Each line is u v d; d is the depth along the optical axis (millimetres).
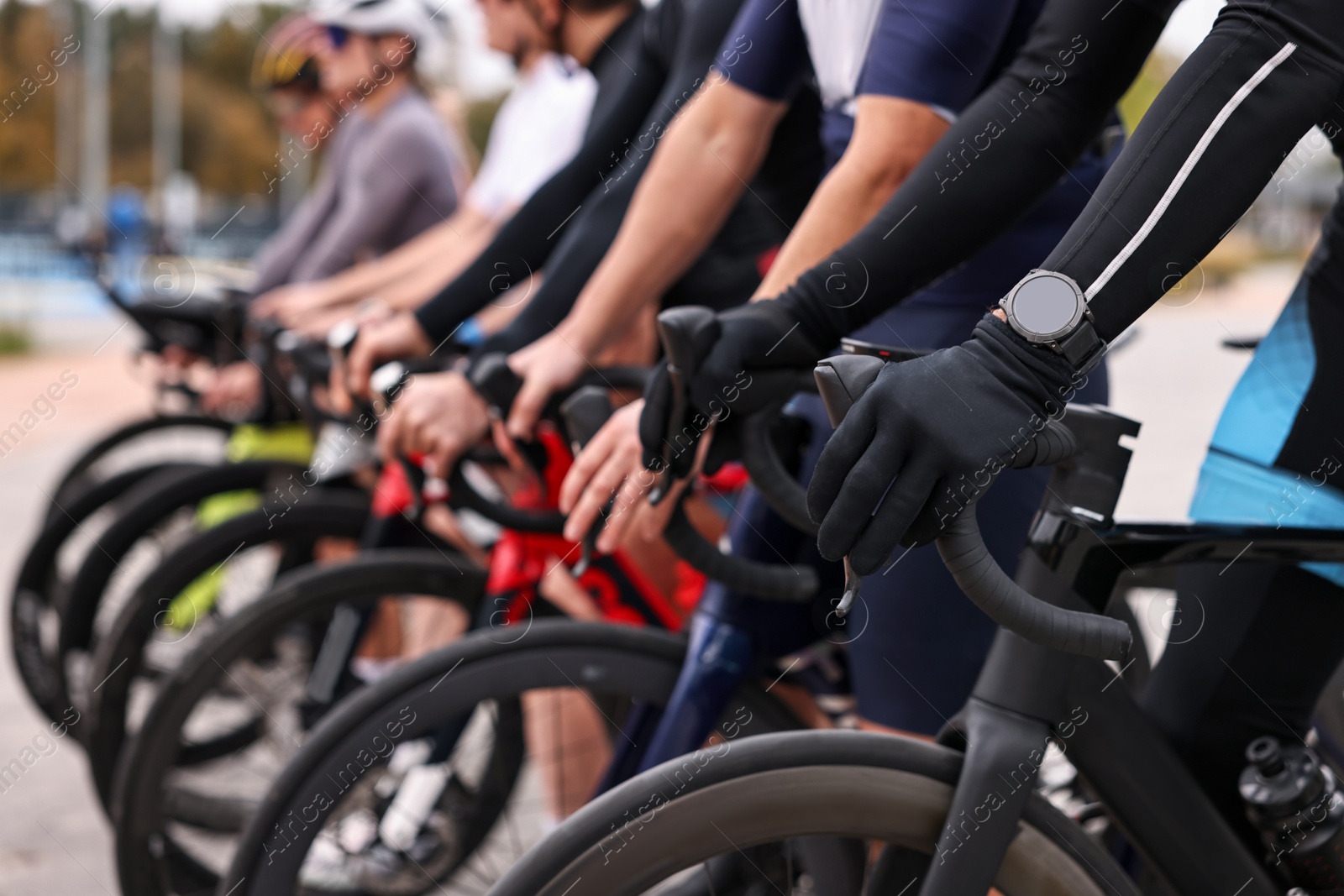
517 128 2191
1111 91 783
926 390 598
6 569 3107
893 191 892
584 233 1235
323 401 1621
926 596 965
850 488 595
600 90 1530
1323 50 640
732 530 994
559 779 1352
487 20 1600
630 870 700
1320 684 854
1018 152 770
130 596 1594
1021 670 731
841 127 1051
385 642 1524
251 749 1648
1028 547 756
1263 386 886
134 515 1902
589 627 1015
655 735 958
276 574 1823
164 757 1321
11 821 1860
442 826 1405
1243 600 841
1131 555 757
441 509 1478
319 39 2441
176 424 2510
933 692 979
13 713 2322
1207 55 645
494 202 2230
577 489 906
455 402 1109
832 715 1182
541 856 694
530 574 1283
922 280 791
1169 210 629
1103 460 725
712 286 1490
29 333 9734
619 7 1509
